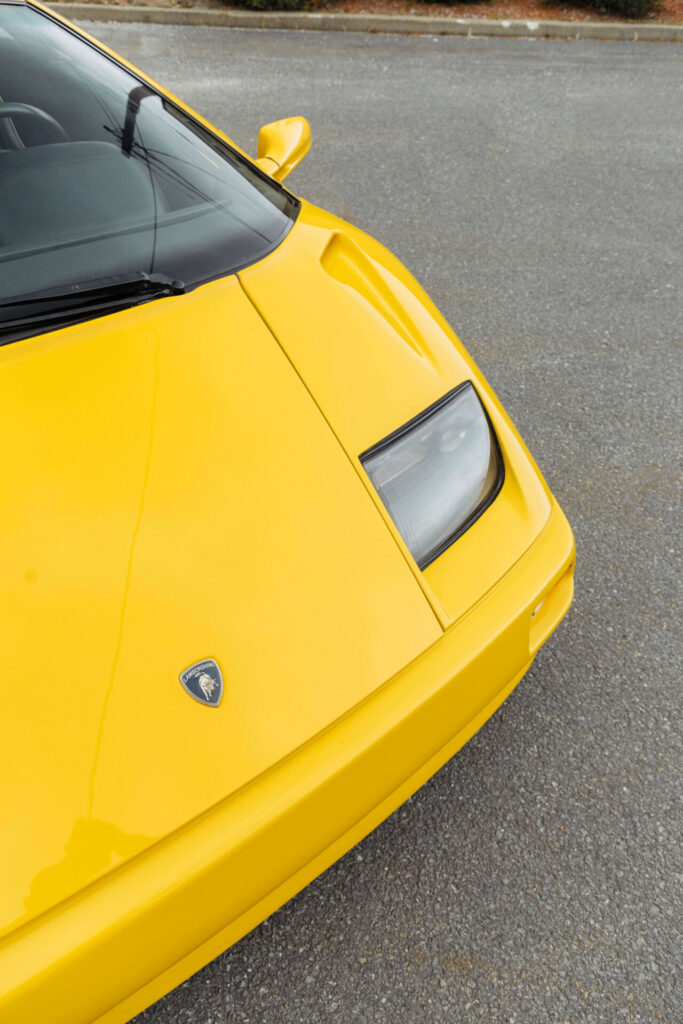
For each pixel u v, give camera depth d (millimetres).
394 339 2305
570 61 9656
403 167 6523
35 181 2402
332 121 7363
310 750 1860
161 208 2426
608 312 4754
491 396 2404
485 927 2338
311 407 2111
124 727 1755
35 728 1729
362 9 10977
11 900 1652
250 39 9828
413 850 2465
